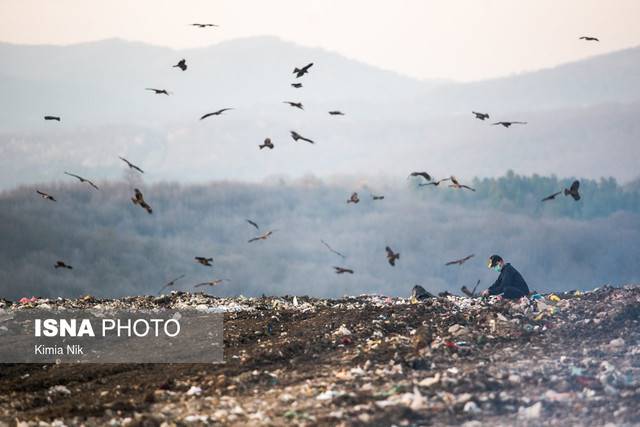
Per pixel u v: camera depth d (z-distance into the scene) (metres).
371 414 42.09
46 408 46.75
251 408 44.34
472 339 57.06
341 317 64.12
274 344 57.34
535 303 65.69
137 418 42.69
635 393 44.41
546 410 42.44
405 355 53.06
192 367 53.12
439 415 41.94
